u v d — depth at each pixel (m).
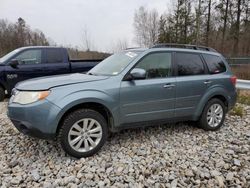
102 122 3.89
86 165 3.57
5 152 4.06
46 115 3.48
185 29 27.64
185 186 3.16
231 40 33.50
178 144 4.36
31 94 3.57
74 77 4.15
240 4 32.47
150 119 4.34
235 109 6.41
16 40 40.38
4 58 8.12
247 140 4.63
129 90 4.02
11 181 3.18
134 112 4.13
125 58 4.44
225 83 5.18
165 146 4.26
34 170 3.44
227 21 33.22
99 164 3.62
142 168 3.51
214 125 5.11
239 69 16.94
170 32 27.41
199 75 4.86
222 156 3.92
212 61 5.16
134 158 3.79
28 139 4.52
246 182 3.25
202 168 3.56
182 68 4.68
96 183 3.17
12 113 3.70
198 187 3.15
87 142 3.81
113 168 3.51
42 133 3.51
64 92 3.60
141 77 4.02
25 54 8.08
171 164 3.65
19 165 3.63
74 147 3.71
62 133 3.62
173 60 4.59
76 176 3.31
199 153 4.01
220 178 3.29
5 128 5.13
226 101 5.29
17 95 3.74
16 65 7.84
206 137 4.72
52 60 8.38
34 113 3.48
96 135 3.88
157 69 4.40
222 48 33.28
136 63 4.20
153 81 4.27
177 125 5.35
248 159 3.84
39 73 8.12
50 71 8.28
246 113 6.54
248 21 32.62
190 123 5.46
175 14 27.95
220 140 4.60
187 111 4.72
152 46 4.52
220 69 5.24
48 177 3.30
